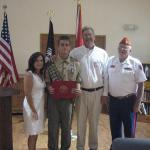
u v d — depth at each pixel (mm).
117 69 3078
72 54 3355
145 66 5652
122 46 3033
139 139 1923
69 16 6207
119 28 6320
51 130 3193
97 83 3279
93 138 3449
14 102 5863
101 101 3322
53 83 3084
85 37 3275
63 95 3092
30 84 3012
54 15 6180
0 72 4234
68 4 6180
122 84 3057
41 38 6215
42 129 3182
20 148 3836
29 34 6203
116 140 1918
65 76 3113
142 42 6348
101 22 6293
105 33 6320
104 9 6270
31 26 6188
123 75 3043
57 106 3156
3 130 2863
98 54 3312
